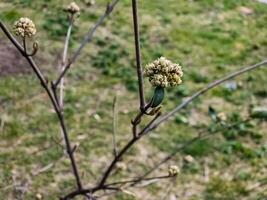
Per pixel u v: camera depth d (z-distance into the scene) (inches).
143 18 296.2
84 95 236.2
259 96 245.3
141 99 73.6
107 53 263.4
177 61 263.0
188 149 212.8
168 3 315.3
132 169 202.8
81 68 251.8
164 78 64.9
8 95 231.8
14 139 211.6
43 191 190.7
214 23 298.5
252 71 259.6
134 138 96.0
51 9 290.5
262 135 222.4
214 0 320.2
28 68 247.8
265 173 206.8
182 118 227.3
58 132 215.6
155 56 264.8
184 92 241.9
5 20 277.6
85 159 205.6
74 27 279.3
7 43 258.2
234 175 205.0
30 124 218.8
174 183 198.4
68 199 123.0
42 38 268.4
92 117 225.6
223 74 257.8
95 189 108.0
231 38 285.6
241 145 216.1
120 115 228.4
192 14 305.7
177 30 288.2
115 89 242.5
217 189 199.0
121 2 307.9
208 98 240.8
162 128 221.9
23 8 290.0
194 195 196.7
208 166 207.6
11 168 198.4
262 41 285.7
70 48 263.9
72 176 197.6
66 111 226.5
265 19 307.6
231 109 235.6
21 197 164.6
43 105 228.8
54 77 243.4
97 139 214.8
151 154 209.9
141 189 195.0
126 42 273.7
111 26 285.0
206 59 267.4
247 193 198.2
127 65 257.4
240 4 319.9
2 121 218.5
